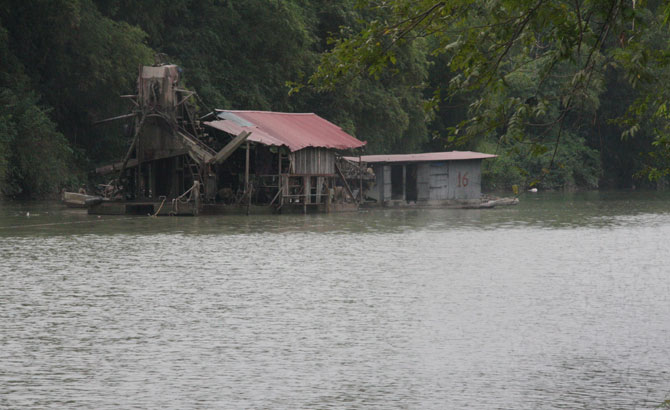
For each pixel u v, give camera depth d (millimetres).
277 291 42594
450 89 22469
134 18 118938
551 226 82750
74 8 103688
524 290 43469
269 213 91438
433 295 41844
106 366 28469
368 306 38906
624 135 24047
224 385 26516
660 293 42750
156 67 87875
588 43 20734
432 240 67812
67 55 110500
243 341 32062
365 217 92625
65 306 38156
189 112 88562
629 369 28531
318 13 135875
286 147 90062
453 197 113188
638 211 106812
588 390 26203
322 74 24953
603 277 48094
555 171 169000
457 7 22672
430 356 30125
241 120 93688
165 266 50812
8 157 102438
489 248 62281
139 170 89812
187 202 86812
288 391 25953
